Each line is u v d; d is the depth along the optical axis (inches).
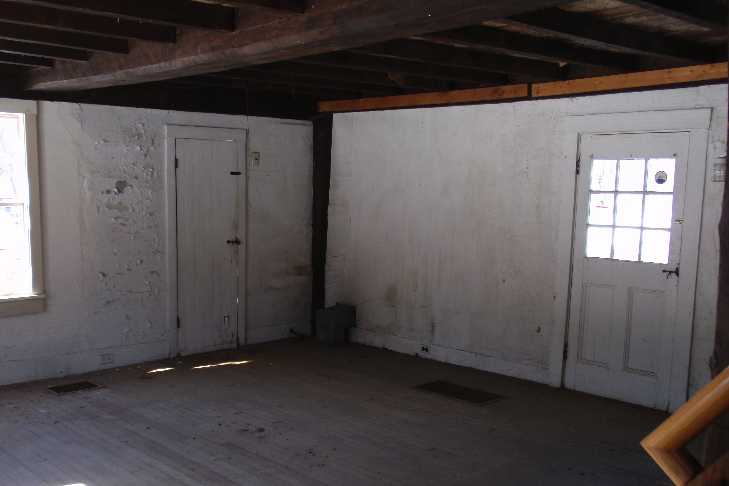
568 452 151.7
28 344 202.7
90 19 127.0
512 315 215.2
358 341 269.0
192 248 239.5
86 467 139.3
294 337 276.1
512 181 211.8
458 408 183.8
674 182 173.8
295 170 270.1
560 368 203.0
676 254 174.6
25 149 197.8
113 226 218.7
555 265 201.9
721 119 163.6
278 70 178.9
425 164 238.1
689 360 173.2
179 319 238.4
